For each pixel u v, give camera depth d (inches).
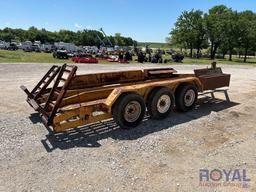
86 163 172.9
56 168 165.9
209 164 174.2
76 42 4382.4
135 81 291.0
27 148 192.7
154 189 146.1
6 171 161.5
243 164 175.0
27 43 2315.5
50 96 222.7
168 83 264.8
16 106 299.1
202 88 306.3
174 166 171.0
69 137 214.4
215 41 2484.0
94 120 222.8
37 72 612.4
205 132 231.8
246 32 2167.8
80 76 254.5
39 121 248.8
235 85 495.2
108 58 1234.0
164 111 262.7
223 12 2625.5
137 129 234.7
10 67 706.8
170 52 2704.2
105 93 249.4
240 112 298.7
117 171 163.5
